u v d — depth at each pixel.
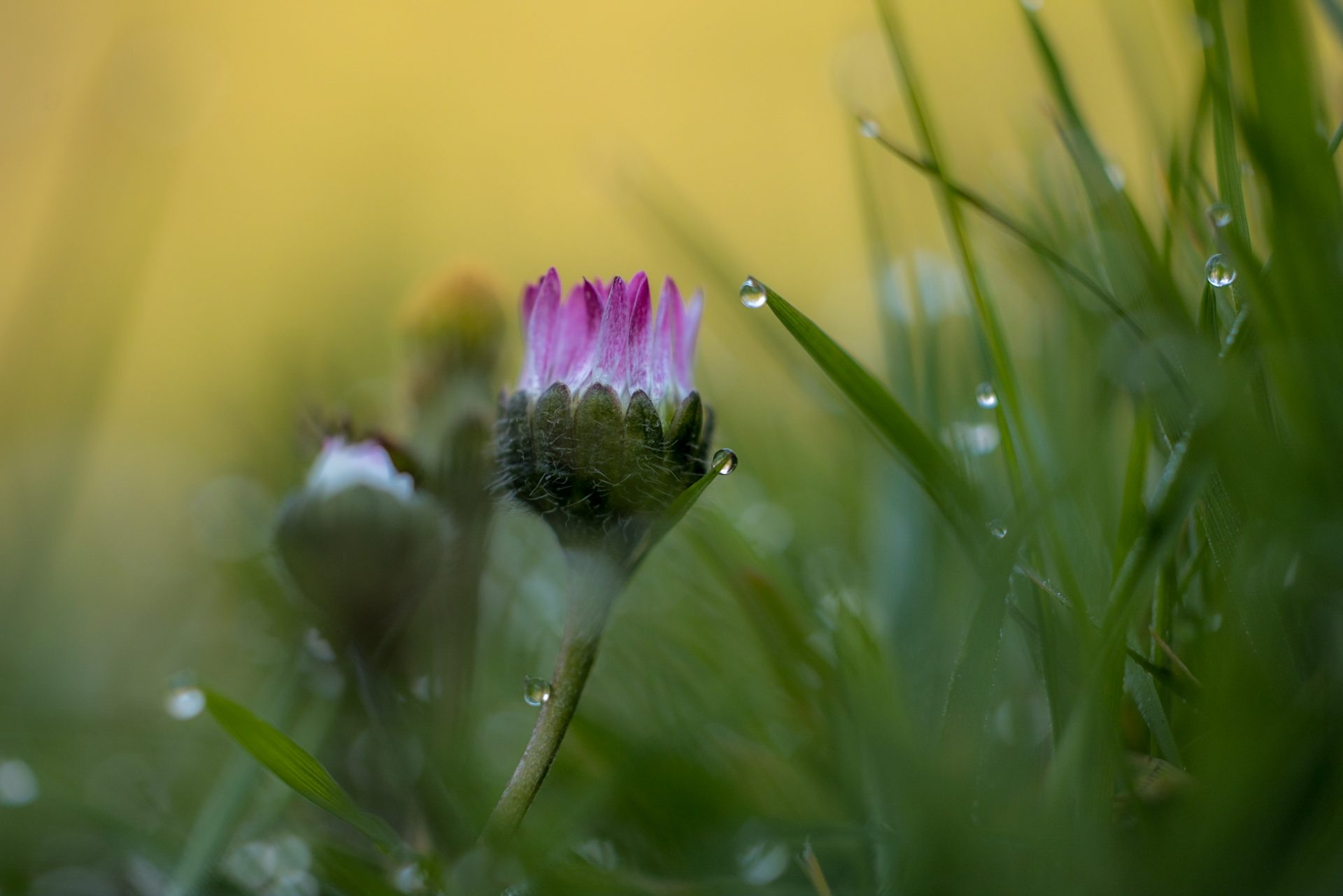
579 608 0.17
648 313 0.16
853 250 0.35
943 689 0.17
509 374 0.22
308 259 0.40
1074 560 0.17
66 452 0.25
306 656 0.19
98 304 0.26
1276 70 0.16
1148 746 0.16
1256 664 0.16
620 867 0.17
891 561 0.18
